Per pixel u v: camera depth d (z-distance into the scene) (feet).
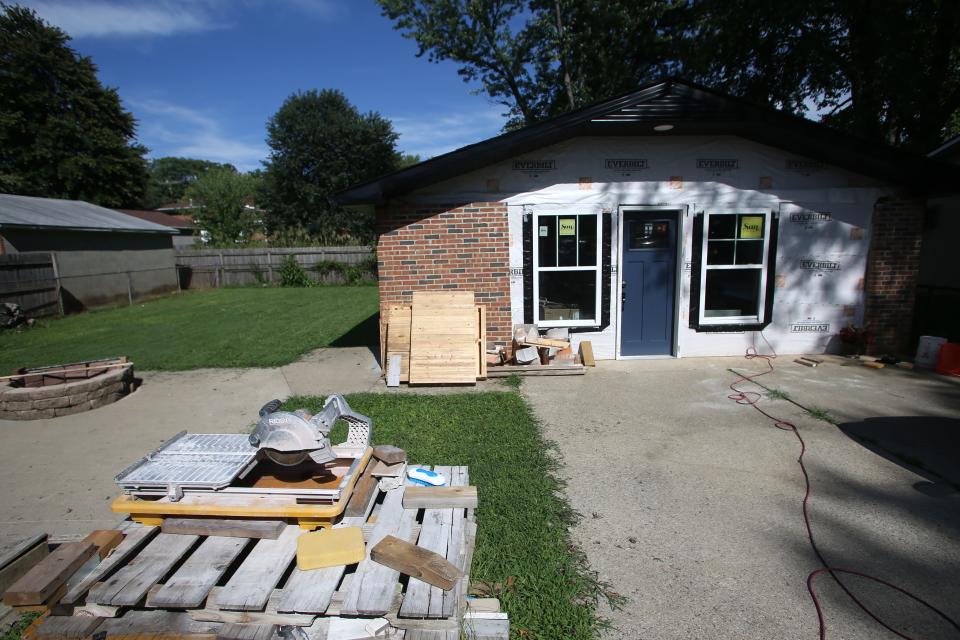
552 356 25.00
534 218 24.86
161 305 55.11
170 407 21.15
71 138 97.45
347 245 85.92
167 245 67.77
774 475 14.26
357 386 23.39
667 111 22.62
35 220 48.57
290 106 109.70
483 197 24.81
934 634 8.61
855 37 42.11
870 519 12.06
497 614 8.53
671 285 26.35
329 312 46.52
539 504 12.65
